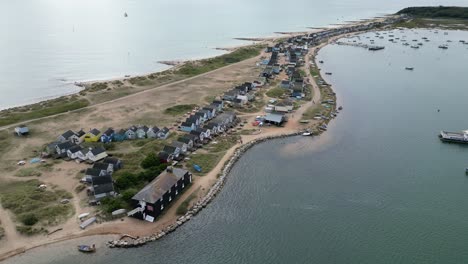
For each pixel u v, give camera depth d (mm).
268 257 63156
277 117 120562
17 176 84438
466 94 158125
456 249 66188
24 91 154875
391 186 85938
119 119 120312
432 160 99438
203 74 177375
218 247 65250
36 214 70750
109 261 61438
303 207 76875
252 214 74312
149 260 61875
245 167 92938
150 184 74938
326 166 94250
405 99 150875
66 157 94312
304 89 157500
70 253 62719
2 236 65250
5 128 110625
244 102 137875
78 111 126438
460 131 118688
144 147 99625
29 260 60875
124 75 182875
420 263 62625
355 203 78812
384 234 69500
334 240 67562
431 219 74375
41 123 115500
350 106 140875
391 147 106562
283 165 94312
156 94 145875
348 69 199375
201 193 80125
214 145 102750
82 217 70312
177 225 70000
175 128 113562
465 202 80625
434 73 192500
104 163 85938
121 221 70375
